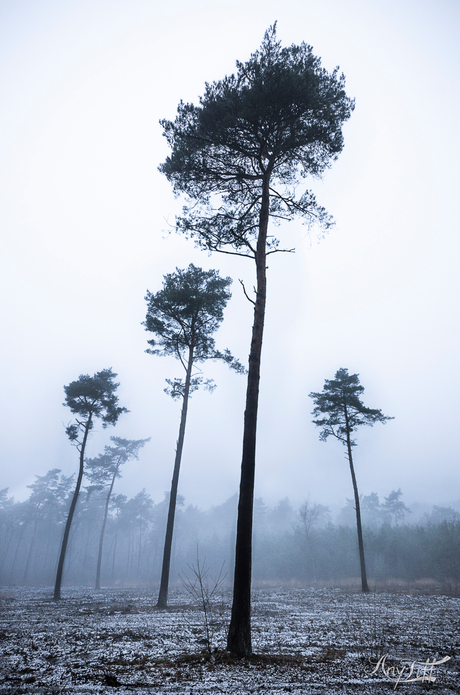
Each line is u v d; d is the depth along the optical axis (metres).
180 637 8.57
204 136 10.59
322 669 5.76
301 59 10.66
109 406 25.34
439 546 32.81
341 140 10.59
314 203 11.30
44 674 5.50
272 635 8.80
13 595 25.28
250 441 8.15
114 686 4.91
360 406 26.06
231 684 4.99
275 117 9.94
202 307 19.30
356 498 25.58
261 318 9.34
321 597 19.81
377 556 38.00
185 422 19.11
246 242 10.16
